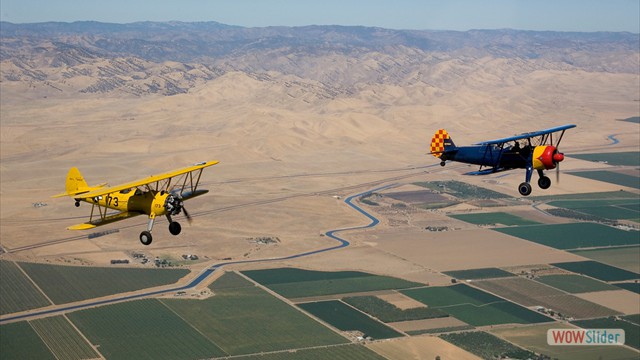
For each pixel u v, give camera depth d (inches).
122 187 2751.0
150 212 2736.2
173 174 2874.0
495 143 3159.5
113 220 2709.2
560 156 3080.7
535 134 3152.1
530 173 3122.5
